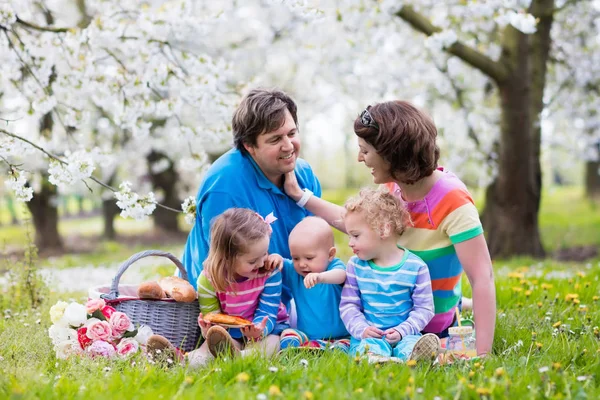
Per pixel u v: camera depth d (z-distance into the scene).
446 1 8.27
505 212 10.36
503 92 9.86
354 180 27.27
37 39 5.54
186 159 5.49
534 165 10.38
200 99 5.29
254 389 2.68
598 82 11.39
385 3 6.69
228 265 3.46
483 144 11.70
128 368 3.05
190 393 2.57
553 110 12.14
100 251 15.80
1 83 6.43
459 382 2.62
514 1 5.69
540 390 2.66
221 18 5.43
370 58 9.44
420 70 10.35
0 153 4.19
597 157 14.13
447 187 3.49
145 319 3.59
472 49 9.47
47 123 8.49
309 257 3.61
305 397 2.49
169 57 5.57
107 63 5.61
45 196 15.38
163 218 19.56
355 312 3.54
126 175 17.78
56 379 2.91
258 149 3.72
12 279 5.42
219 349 3.32
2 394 2.62
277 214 3.93
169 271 7.38
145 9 5.33
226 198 3.76
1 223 27.25
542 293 4.91
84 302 5.39
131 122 5.30
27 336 3.87
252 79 5.56
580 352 3.28
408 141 3.32
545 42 10.32
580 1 10.33
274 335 3.60
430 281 3.49
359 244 3.50
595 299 4.74
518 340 3.60
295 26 11.10
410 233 3.59
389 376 2.75
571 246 13.60
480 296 3.33
